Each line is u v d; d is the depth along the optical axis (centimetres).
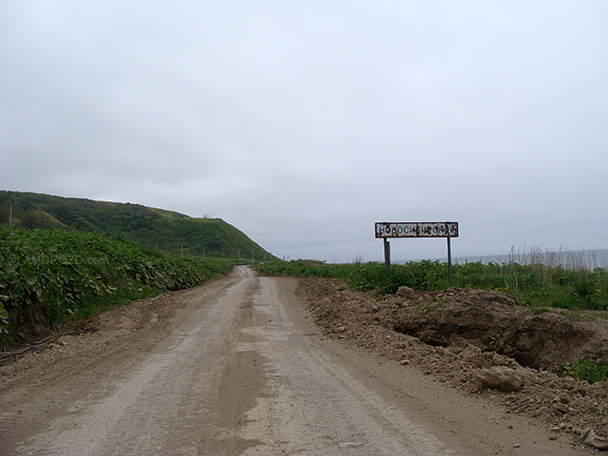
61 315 996
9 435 429
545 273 1263
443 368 658
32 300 893
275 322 1159
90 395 558
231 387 593
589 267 1273
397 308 1074
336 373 662
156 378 638
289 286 2309
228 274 4391
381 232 1389
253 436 427
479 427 450
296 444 407
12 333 808
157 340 923
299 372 669
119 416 482
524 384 555
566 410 471
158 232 8062
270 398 545
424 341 898
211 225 11275
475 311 872
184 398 546
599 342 682
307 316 1272
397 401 533
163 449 397
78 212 6681
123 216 8225
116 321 1099
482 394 551
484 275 1384
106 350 822
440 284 1361
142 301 1520
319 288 1945
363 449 396
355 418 476
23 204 4775
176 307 1430
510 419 471
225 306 1474
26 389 582
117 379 633
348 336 940
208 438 422
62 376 645
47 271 994
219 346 863
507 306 890
